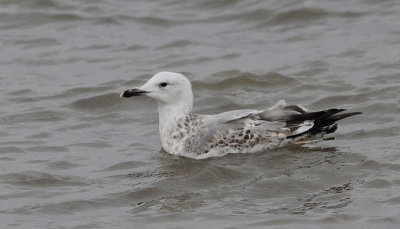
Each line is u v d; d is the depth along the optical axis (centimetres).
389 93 1722
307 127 1421
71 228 1136
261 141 1423
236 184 1294
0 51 2194
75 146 1540
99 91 1891
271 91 1834
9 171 1393
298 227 1113
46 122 1695
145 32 2327
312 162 1367
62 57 2150
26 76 2009
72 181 1342
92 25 2386
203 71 1995
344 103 1716
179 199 1241
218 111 1741
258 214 1164
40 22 2408
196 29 2330
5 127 1661
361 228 1104
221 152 1421
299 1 2397
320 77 1881
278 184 1277
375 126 1554
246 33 2275
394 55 1966
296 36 2203
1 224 1159
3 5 2516
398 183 1254
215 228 1119
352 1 2370
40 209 1216
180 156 1444
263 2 2433
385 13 2275
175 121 1455
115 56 2153
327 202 1198
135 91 1447
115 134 1614
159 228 1130
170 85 1445
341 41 2117
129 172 1379
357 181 1275
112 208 1220
